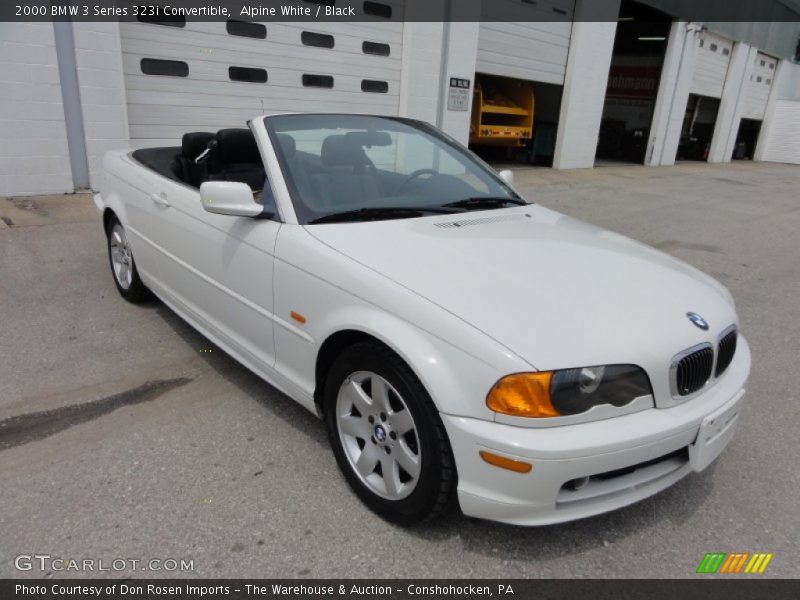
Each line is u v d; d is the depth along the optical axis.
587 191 11.92
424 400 2.16
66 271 5.09
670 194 12.62
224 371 3.62
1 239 5.74
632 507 2.62
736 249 7.75
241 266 2.98
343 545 2.31
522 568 2.25
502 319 2.14
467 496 2.11
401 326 2.23
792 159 27.09
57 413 3.10
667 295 2.51
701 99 23.78
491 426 2.02
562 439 1.99
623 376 2.11
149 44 7.66
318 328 2.56
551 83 14.48
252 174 3.80
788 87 27.89
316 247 2.61
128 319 4.27
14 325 4.08
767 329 4.87
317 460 2.81
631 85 20.78
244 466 2.74
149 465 2.72
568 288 2.40
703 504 2.66
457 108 11.45
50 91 6.94
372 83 10.11
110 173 4.47
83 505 2.45
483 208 3.29
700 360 2.32
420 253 2.54
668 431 2.14
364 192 3.08
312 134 3.27
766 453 3.08
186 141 4.15
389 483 2.38
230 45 8.34
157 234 3.76
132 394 3.32
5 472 2.63
